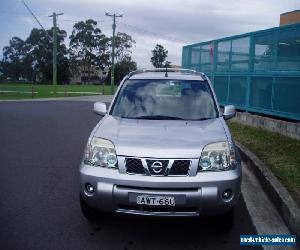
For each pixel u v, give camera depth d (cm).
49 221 430
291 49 875
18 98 2858
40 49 8150
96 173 372
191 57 1573
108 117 475
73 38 8344
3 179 594
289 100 887
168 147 368
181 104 493
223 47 1270
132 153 366
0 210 461
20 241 380
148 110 485
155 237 397
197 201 357
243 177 620
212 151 374
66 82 8625
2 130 1104
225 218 395
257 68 1047
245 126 1059
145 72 591
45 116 1504
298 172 584
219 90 1308
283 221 445
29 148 840
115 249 369
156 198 356
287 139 833
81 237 392
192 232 410
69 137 991
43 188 550
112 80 4459
